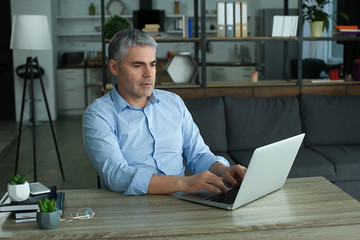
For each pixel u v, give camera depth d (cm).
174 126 208
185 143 219
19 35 475
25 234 144
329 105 406
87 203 172
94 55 962
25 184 162
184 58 447
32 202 159
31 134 720
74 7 980
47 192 171
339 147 392
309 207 166
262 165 162
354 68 464
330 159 359
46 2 832
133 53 182
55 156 582
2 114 906
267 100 407
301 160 355
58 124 805
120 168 182
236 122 393
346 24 556
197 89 428
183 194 181
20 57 823
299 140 183
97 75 894
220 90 431
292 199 175
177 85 432
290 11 869
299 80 439
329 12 716
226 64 886
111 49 187
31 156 580
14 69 820
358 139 403
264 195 178
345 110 406
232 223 150
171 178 179
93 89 888
